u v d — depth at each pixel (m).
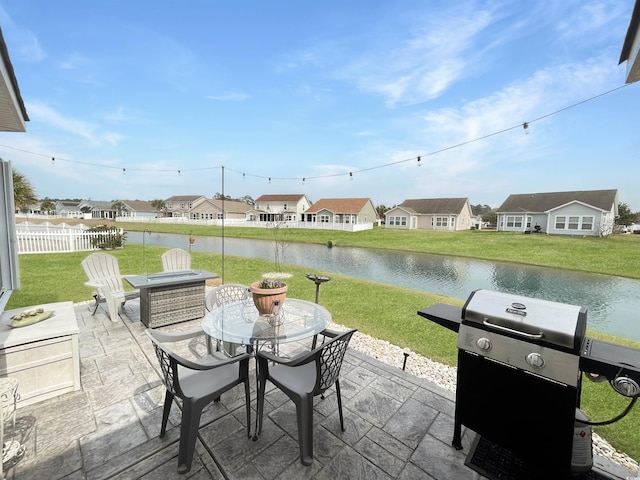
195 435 1.73
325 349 1.85
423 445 1.96
